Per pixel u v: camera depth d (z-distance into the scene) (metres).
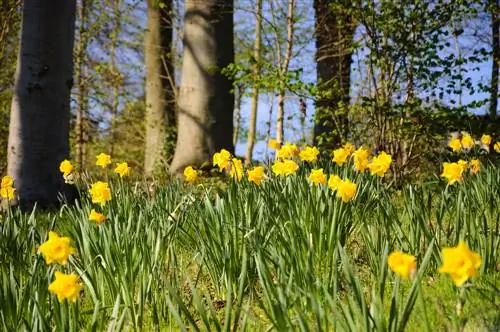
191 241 3.34
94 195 3.31
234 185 3.59
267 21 9.81
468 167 3.90
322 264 3.10
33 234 3.25
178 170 10.00
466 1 6.70
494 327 2.25
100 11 13.95
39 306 2.32
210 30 10.12
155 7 13.85
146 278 2.69
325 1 9.41
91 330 2.21
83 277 2.74
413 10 6.50
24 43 6.80
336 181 3.12
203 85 10.10
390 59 6.91
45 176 6.76
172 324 2.75
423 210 3.06
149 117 13.78
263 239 3.01
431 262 3.01
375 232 3.02
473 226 2.90
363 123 7.64
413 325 2.40
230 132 10.39
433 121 6.90
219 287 3.08
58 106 6.91
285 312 2.09
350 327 1.98
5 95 12.05
